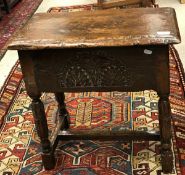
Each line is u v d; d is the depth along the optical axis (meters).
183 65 3.57
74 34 2.05
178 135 2.56
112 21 2.19
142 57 1.95
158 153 2.43
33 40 2.01
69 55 1.99
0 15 5.60
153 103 3.04
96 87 2.06
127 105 3.06
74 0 6.09
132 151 2.48
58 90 2.11
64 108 2.71
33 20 2.35
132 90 2.05
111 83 2.04
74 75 2.05
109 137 2.47
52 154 2.38
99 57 1.97
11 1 6.12
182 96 3.07
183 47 3.93
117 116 2.91
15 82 3.64
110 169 2.34
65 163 2.44
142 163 2.36
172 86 3.21
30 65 2.05
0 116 3.08
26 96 3.36
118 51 1.95
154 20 2.12
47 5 6.05
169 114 2.09
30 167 2.45
